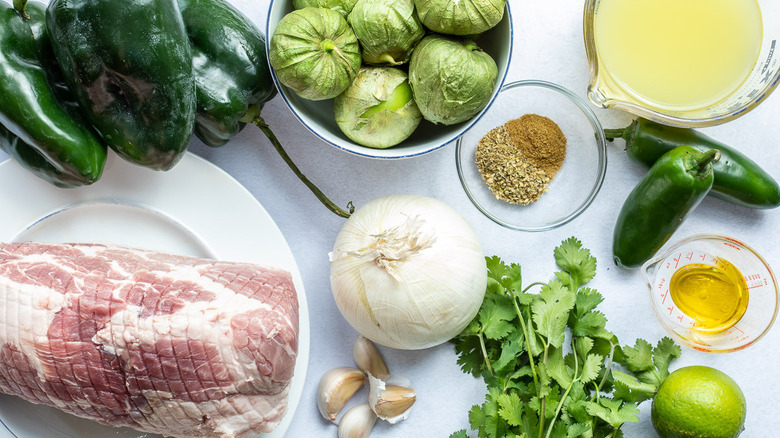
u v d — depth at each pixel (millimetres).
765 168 653
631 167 656
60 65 548
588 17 603
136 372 542
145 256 585
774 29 604
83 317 542
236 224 625
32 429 622
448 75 546
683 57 615
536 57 651
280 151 615
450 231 598
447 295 590
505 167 646
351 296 598
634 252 630
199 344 540
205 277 567
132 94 549
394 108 569
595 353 640
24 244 578
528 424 609
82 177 576
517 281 630
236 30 580
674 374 620
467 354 638
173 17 538
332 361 652
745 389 654
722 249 640
